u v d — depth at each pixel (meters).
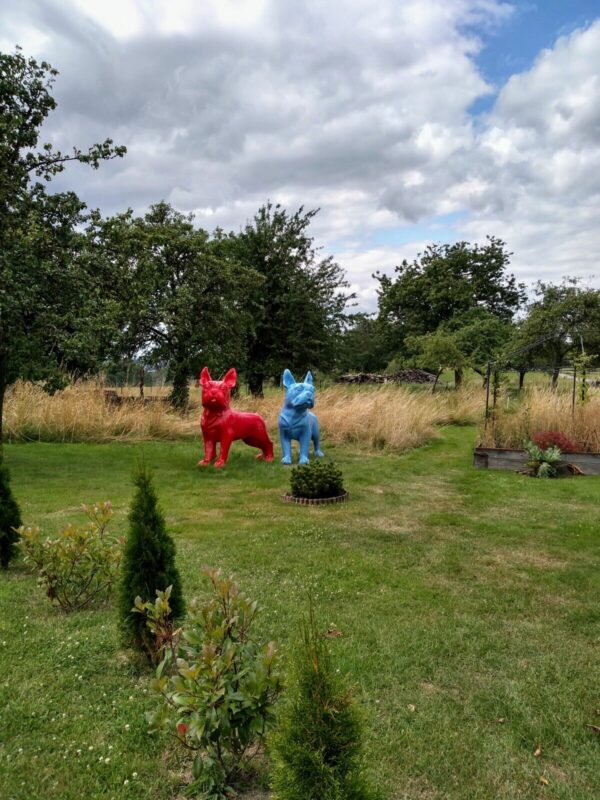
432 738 2.99
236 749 2.62
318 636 2.10
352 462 12.12
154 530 3.78
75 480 9.70
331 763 1.91
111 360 18.77
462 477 10.63
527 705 3.30
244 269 21.66
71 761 2.79
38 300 10.69
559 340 25.48
